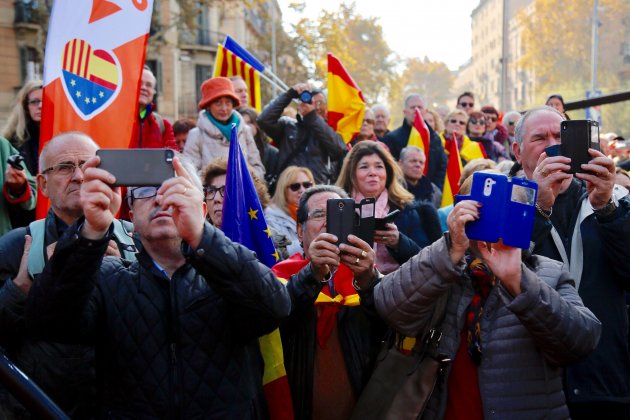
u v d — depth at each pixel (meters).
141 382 2.92
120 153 2.71
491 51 68.50
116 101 4.31
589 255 3.88
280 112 7.31
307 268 3.40
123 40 4.33
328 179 7.46
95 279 2.78
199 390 2.94
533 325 3.08
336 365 3.55
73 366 3.31
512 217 3.03
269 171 7.48
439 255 3.18
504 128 11.92
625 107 25.77
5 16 29.38
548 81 34.31
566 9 32.88
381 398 3.39
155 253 3.07
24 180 5.08
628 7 28.42
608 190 3.64
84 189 2.66
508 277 3.09
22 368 3.27
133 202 3.06
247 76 8.90
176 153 2.74
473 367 3.31
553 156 3.71
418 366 3.35
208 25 44.00
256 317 2.95
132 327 2.96
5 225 5.16
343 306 3.62
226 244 2.82
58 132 4.21
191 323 2.96
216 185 4.39
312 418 3.51
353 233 3.45
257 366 3.25
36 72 30.27
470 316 3.32
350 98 8.21
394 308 3.28
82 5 4.28
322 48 39.78
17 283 3.17
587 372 3.74
